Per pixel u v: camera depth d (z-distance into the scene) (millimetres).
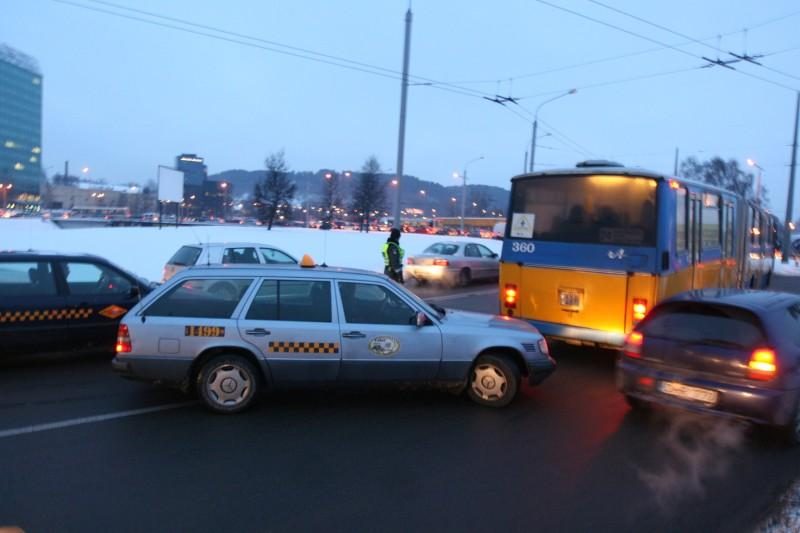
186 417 6047
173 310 6137
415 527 3988
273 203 56719
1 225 35969
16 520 3939
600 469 5059
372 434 5738
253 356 6148
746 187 51438
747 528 4090
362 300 6453
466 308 14680
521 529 3998
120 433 5570
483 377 6672
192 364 6082
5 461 4887
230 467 4871
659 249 8078
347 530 3934
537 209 9180
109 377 7551
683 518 4215
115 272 8547
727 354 5734
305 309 6297
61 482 4520
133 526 3902
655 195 8156
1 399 6566
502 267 9523
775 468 5164
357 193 67688
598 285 8516
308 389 6621
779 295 6465
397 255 13852
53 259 8078
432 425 6047
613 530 4023
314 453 5223
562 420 6344
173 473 4727
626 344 6473
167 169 47656
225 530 3891
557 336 8898
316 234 42469
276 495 4402
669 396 5988
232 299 6223
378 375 6352
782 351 5590
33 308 7742
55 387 7055
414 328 6441
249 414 6195
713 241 10219
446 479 4766
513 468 5027
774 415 5477
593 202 8641
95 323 8172
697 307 6117
